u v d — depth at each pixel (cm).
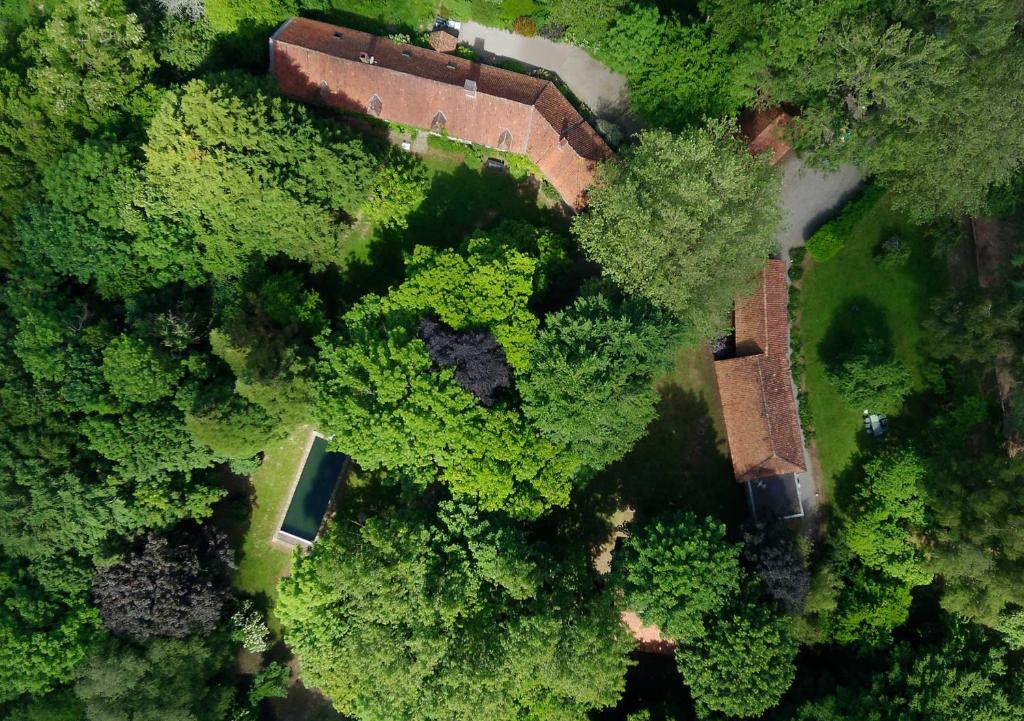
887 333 5666
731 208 4591
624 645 4669
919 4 4647
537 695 4809
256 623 5525
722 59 5012
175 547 5097
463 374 4766
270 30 5444
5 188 4984
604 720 5512
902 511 5091
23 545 4772
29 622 4759
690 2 5628
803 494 5669
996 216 5544
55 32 4866
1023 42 4569
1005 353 5219
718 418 5744
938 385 5469
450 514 4838
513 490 4825
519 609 4744
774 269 5491
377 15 5759
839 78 4750
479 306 4841
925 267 5662
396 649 4538
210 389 4906
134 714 4762
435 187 5797
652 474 5756
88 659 4784
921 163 4825
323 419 4931
